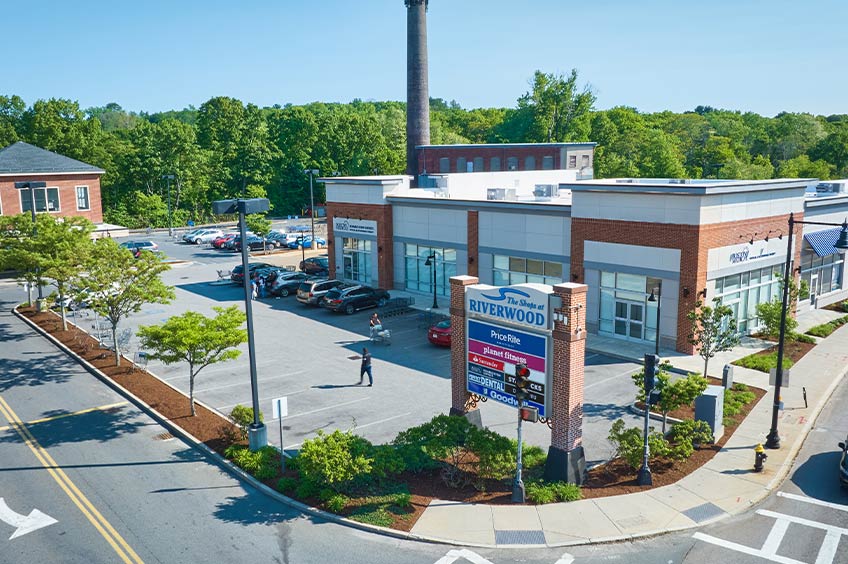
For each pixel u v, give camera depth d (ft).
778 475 65.16
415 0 221.46
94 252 102.63
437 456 62.80
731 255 108.88
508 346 66.74
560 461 62.75
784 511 58.49
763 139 482.69
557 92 365.81
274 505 60.34
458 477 64.39
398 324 129.08
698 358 103.50
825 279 146.10
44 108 333.83
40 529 56.08
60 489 63.41
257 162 376.89
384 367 100.89
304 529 56.03
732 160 365.20
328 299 138.10
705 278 103.96
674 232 104.17
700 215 100.94
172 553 52.24
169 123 350.64
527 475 64.59
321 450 58.95
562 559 51.47
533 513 58.03
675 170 348.59
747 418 80.02
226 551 52.49
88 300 98.84
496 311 67.31
